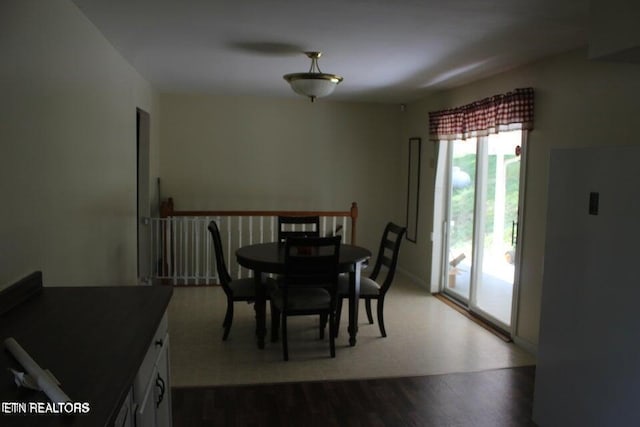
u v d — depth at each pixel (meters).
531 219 3.86
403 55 3.77
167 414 2.12
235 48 3.67
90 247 3.00
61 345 1.49
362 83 5.07
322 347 3.92
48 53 2.30
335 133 6.68
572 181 2.45
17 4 1.96
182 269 6.21
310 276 3.53
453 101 5.30
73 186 2.67
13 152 1.93
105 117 3.38
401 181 6.78
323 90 3.64
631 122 2.88
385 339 4.13
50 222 2.33
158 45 3.59
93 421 1.05
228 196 6.51
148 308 1.85
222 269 3.96
